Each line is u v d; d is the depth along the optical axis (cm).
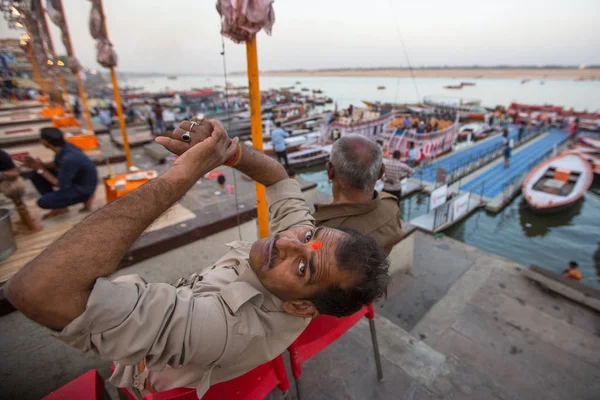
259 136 232
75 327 66
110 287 72
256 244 109
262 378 133
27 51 912
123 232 72
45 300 62
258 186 266
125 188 383
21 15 538
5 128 846
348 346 255
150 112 2006
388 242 180
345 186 179
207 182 483
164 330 80
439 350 326
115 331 71
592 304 392
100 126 996
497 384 277
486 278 459
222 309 96
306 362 240
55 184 399
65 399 156
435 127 2344
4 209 292
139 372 129
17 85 1086
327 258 98
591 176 1498
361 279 100
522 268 482
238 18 178
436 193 1057
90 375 169
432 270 479
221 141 96
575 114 3750
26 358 231
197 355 87
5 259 286
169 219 348
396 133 2152
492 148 2412
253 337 99
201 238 338
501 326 364
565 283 426
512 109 4406
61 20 651
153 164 619
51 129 364
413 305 402
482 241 1219
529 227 1323
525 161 2106
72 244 67
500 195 1536
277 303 110
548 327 363
